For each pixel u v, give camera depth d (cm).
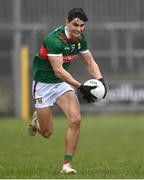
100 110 7244
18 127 5716
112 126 5862
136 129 5512
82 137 4844
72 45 2542
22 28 7112
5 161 3241
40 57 2584
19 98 7112
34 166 2953
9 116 7212
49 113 2639
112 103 7256
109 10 7169
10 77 7238
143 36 7225
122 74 7250
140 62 7262
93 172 2608
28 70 7050
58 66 2511
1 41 7194
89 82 2530
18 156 3531
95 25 7181
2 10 7106
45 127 2669
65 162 2530
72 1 7162
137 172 2602
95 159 3366
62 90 2588
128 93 7244
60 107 2583
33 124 2798
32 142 4444
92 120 6625
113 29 7194
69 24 2505
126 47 7244
